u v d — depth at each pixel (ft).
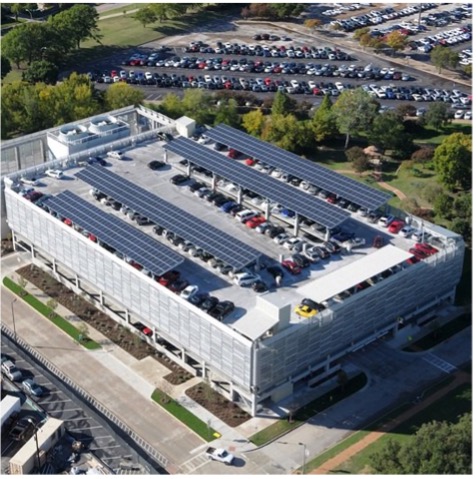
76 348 610.65
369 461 514.27
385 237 646.33
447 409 556.10
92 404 561.02
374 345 611.88
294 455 523.29
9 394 565.12
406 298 610.24
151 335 610.24
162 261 593.42
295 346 547.49
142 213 645.10
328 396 565.94
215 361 557.74
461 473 473.26
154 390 572.92
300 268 608.60
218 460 518.37
